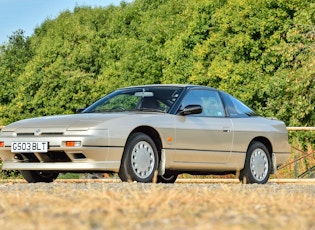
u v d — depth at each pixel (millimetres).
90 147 10727
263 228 4020
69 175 28766
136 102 12039
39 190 8539
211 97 12633
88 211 5004
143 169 11211
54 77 72312
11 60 83375
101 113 11648
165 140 11516
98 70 75438
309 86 35625
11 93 77688
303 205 6090
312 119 36375
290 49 36438
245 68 46062
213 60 48500
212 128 12281
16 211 4926
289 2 46125
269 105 39469
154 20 67812
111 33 78250
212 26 52500
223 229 3797
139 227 3975
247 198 6758
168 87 12328
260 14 46750
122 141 10922
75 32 77875
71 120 11125
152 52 62062
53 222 4121
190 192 7648
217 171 12492
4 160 11688
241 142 12797
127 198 6391
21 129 11391
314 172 21297
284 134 13852
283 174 19781
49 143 10984
